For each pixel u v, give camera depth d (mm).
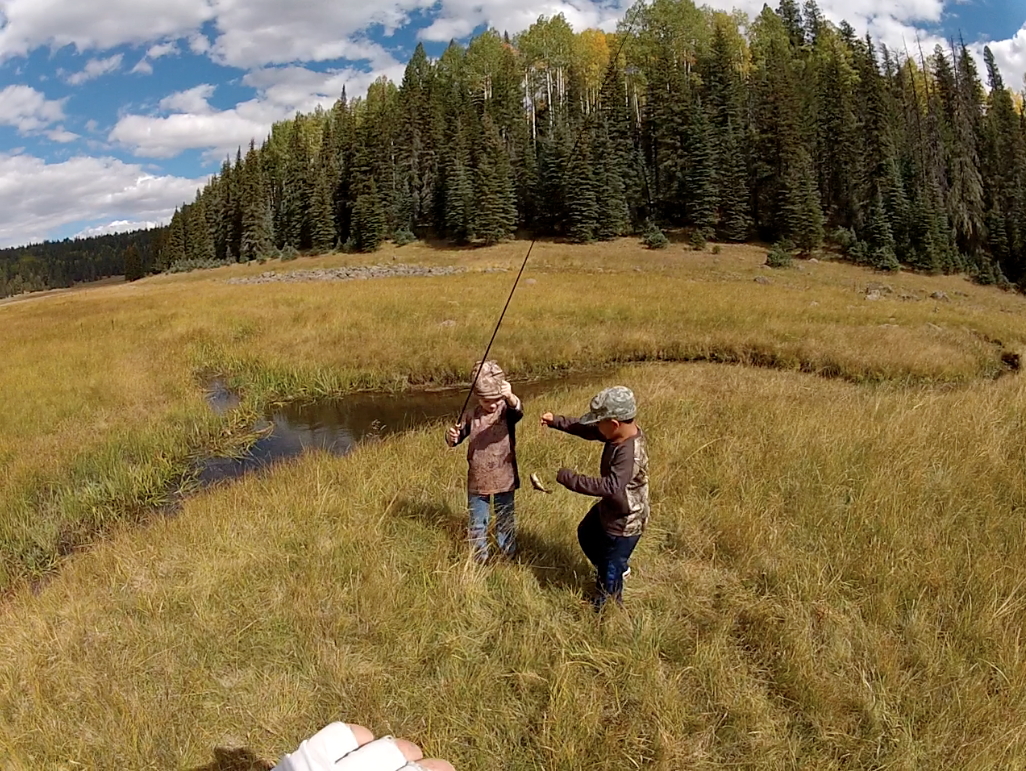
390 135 65438
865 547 4355
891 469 5551
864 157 52156
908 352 14016
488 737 3045
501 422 4492
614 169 53344
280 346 15008
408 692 3363
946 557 4199
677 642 3635
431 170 63375
